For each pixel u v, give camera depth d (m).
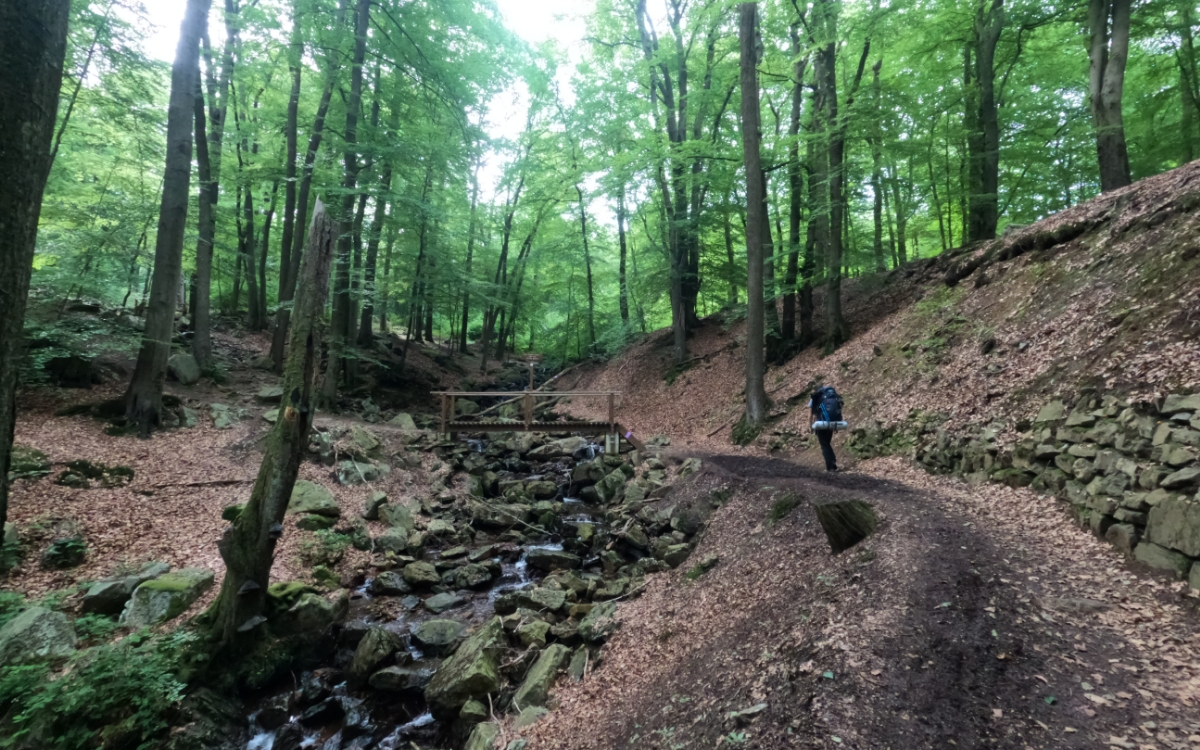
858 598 4.45
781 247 17.23
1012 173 19.25
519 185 28.78
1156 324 6.57
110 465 8.98
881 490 7.36
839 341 15.16
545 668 5.62
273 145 20.62
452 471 13.48
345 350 16.66
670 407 19.42
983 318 10.66
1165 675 3.25
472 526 11.05
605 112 21.11
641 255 26.67
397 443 14.21
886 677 3.44
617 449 14.87
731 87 19.28
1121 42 12.09
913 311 13.23
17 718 4.04
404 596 7.95
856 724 3.09
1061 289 9.28
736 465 10.52
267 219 21.14
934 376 10.12
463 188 21.67
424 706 5.71
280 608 6.36
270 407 13.73
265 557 5.94
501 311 31.55
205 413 12.17
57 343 11.45
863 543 5.46
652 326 34.53
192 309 20.12
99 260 13.42
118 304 16.45
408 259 20.84
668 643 5.59
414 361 25.94
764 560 6.31
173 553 7.28
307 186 16.30
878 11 13.08
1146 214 8.77
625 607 6.86
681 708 4.16
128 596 6.18
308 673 6.22
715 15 14.14
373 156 15.55
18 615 5.19
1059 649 3.58
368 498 10.67
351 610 7.43
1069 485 5.85
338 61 15.88
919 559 4.84
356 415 16.58
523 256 30.11
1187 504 4.23
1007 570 4.61
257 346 19.33
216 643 5.75
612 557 8.95
